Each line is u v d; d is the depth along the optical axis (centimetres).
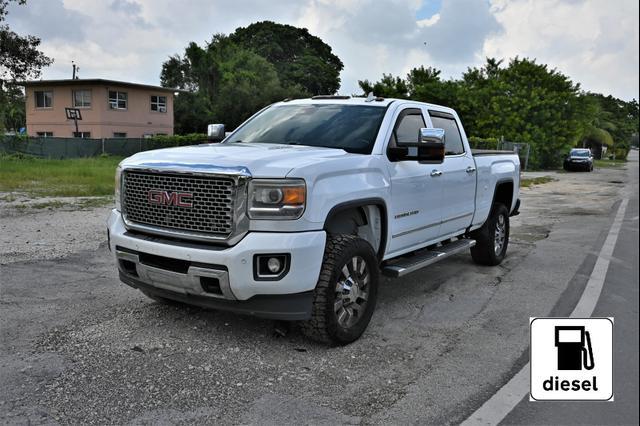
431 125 613
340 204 436
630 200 1798
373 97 584
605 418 347
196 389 369
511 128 3878
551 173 3631
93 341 445
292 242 403
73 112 3909
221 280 404
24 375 382
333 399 363
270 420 334
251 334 468
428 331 499
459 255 846
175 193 429
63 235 883
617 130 7425
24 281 611
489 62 4291
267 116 607
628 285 671
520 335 492
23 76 3141
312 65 7675
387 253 519
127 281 477
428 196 568
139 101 4316
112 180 1848
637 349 449
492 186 733
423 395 373
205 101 5634
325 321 431
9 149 3159
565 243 968
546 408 358
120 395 358
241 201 403
